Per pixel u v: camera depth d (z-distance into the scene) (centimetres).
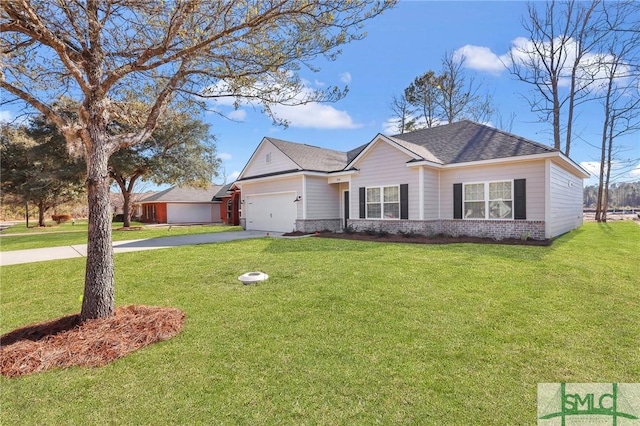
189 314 458
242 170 2000
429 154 1369
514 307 455
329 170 1659
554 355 324
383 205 1401
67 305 521
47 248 1195
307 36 429
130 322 403
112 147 428
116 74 402
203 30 411
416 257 818
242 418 243
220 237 1452
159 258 891
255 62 438
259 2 392
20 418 247
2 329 424
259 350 347
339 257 844
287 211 1683
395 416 242
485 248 947
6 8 320
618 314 425
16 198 2567
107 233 424
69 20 387
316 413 247
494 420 236
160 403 262
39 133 2005
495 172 1202
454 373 296
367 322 416
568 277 598
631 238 1155
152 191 4206
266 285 598
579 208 1773
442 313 440
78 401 266
